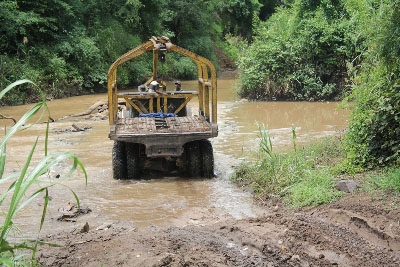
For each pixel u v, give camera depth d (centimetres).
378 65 825
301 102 2041
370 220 594
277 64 2092
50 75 2409
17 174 332
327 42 2017
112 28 3064
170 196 793
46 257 521
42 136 1323
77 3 2764
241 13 4659
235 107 1911
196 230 605
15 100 2172
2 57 2234
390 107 767
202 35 4031
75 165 320
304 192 720
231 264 499
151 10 3412
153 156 852
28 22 2322
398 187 671
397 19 741
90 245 556
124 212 716
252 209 719
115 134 839
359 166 791
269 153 848
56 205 749
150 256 509
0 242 313
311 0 2177
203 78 1024
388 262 498
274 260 507
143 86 1098
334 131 1305
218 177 906
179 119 973
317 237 561
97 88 2780
